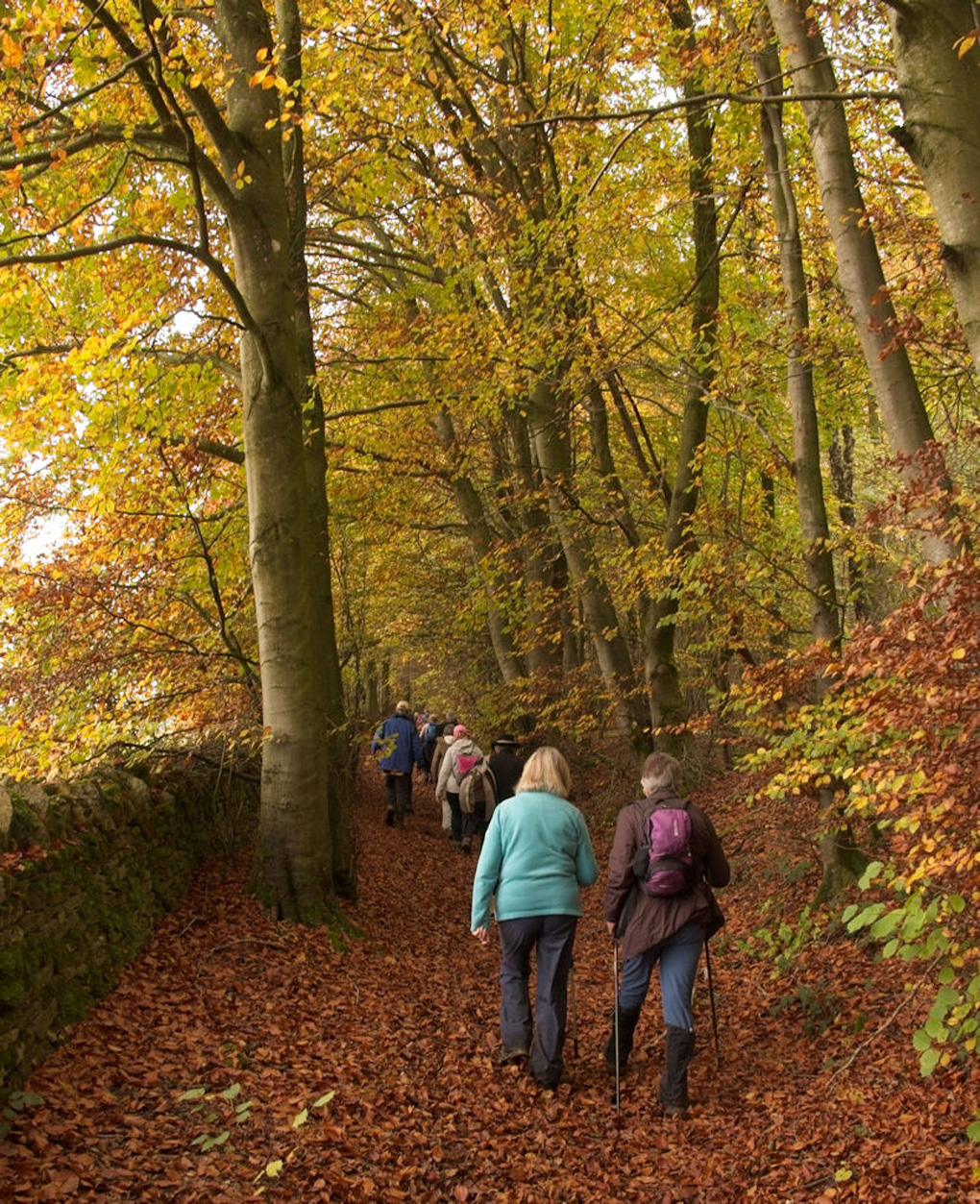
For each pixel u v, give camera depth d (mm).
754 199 9719
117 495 9086
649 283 12578
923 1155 4012
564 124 9891
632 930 5098
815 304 8031
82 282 8539
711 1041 5941
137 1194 3369
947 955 4352
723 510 8547
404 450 13906
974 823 3703
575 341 9648
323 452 9273
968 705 3695
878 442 12188
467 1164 4145
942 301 8023
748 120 9219
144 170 9406
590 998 7039
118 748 7574
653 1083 5262
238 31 7371
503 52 8875
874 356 4848
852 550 7578
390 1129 4281
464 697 23422
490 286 13133
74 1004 4590
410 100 9766
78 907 4996
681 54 8078
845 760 5137
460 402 10977
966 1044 3715
